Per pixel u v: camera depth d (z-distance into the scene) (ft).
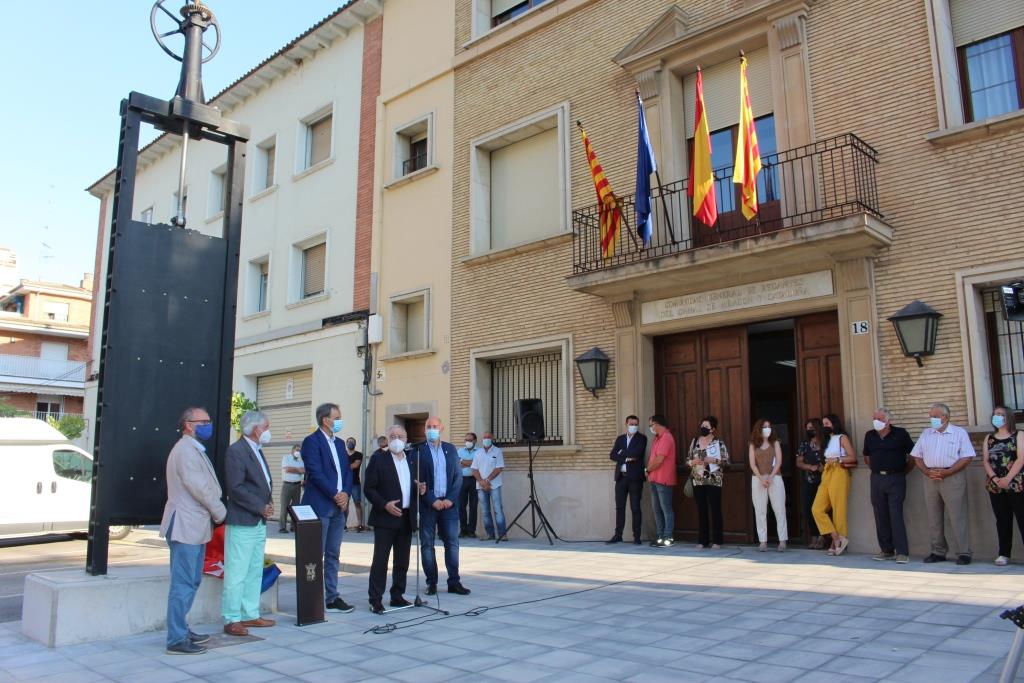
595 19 45.65
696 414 39.75
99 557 22.29
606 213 40.42
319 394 60.75
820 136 35.73
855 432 32.81
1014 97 31.83
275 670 17.92
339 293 60.90
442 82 54.90
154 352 23.77
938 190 32.22
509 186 50.42
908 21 33.86
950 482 28.50
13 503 47.03
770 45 37.78
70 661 18.95
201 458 20.57
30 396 130.11
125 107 24.18
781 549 33.63
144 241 24.00
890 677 15.38
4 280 176.76
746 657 17.40
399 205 56.70
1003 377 30.76
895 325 31.81
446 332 51.26
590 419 42.52
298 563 23.02
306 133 68.69
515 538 44.45
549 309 45.34
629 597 25.12
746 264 35.68
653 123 41.98
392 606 25.02
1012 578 25.04
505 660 18.15
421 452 26.61
